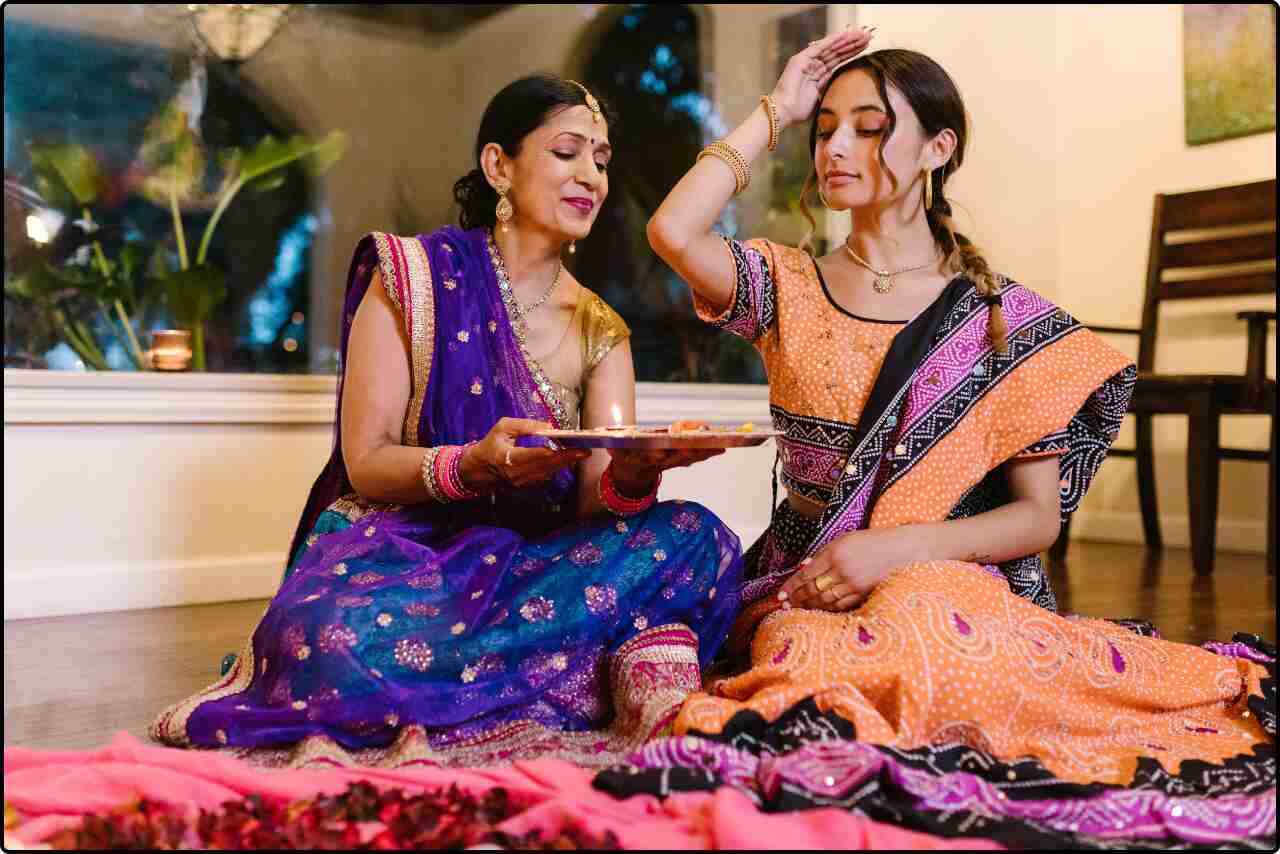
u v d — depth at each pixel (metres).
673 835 1.12
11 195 4.94
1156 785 1.35
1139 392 3.94
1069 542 4.89
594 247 6.21
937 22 5.65
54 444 3.03
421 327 1.84
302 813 1.20
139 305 5.09
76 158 4.94
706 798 1.22
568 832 1.13
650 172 6.19
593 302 2.01
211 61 6.38
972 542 1.75
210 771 1.34
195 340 4.38
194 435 3.24
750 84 5.82
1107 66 5.04
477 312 1.88
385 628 1.56
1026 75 5.36
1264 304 4.41
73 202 5.00
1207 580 3.60
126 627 2.80
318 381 3.41
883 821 1.23
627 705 1.63
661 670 1.64
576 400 1.98
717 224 5.25
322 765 1.44
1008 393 1.80
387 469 1.77
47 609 3.00
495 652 1.62
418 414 1.86
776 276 1.93
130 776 1.30
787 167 5.25
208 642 2.59
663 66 6.23
